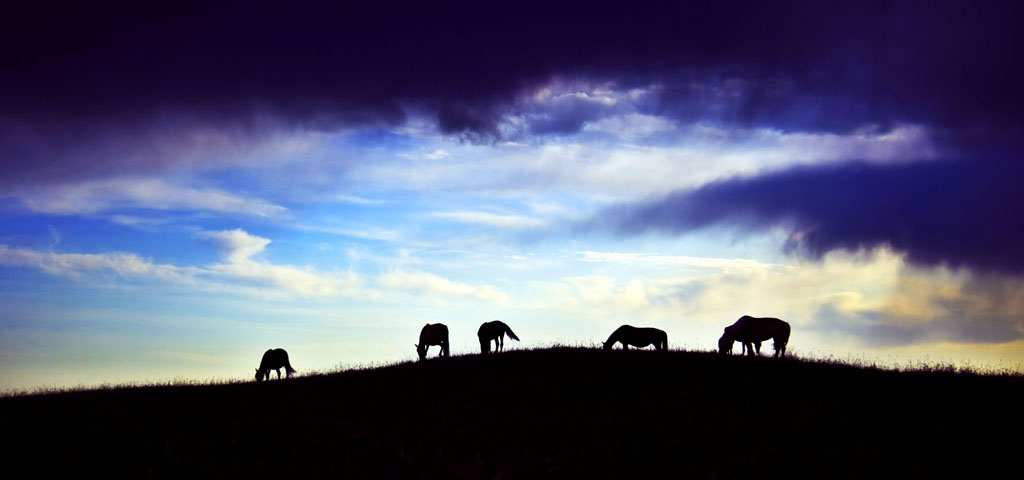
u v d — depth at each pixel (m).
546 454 17.39
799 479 15.50
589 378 25.64
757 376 25.36
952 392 22.41
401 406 22.55
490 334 35.56
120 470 16.12
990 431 18.47
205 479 15.60
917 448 17.25
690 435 18.77
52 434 18.89
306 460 16.89
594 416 20.89
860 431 18.75
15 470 16.08
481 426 19.92
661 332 33.44
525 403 22.88
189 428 19.61
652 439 18.45
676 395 23.42
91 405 22.81
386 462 16.80
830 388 23.56
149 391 25.61
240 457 17.06
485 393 24.11
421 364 29.55
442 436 18.91
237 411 21.91
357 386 25.67
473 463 16.72
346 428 19.64
